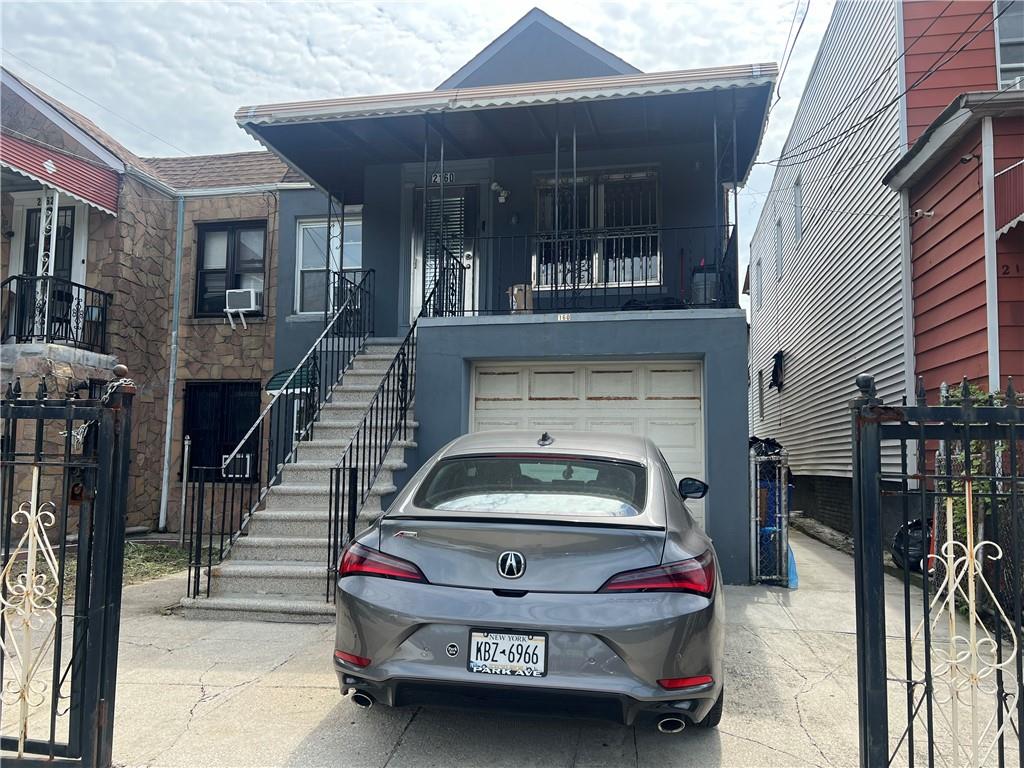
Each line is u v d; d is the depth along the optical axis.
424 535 3.21
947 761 3.31
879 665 2.65
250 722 3.65
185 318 12.23
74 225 11.52
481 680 2.93
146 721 3.66
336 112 8.30
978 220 7.55
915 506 8.68
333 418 8.16
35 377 9.97
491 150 9.87
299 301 11.70
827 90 12.98
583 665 2.91
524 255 9.91
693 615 2.97
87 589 3.00
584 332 7.64
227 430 12.04
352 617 3.16
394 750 3.35
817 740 3.53
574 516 3.34
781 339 17.66
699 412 7.77
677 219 9.55
